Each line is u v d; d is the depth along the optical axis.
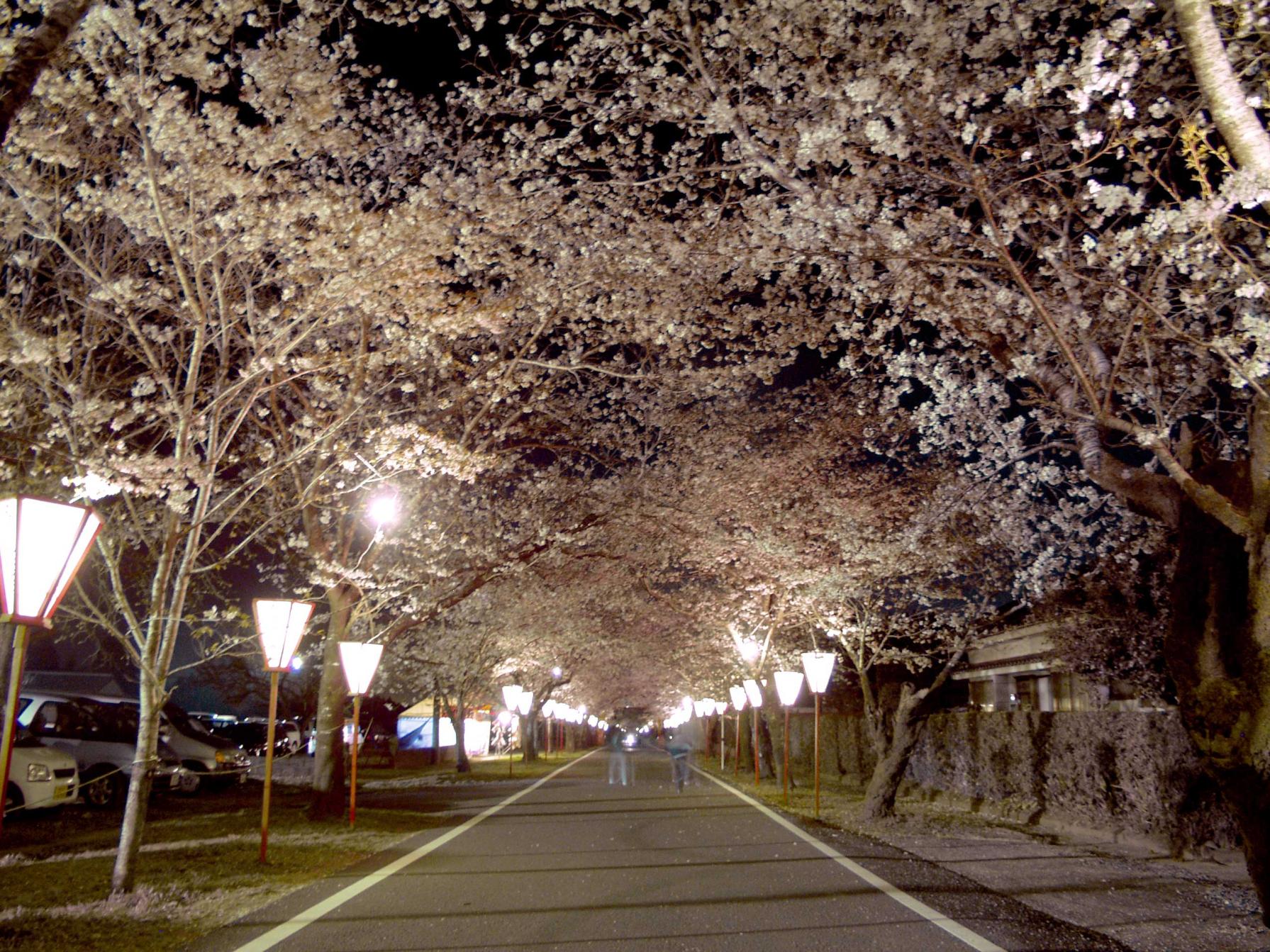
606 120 12.77
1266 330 5.83
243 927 7.30
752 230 11.42
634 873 9.92
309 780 28.36
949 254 9.66
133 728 19.34
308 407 15.00
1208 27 5.39
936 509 16.23
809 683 17.19
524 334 16.23
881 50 9.45
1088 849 12.25
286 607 11.27
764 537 19.23
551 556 20.59
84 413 9.16
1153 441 6.32
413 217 10.23
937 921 7.36
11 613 6.11
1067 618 15.93
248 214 9.73
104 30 8.98
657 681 55.66
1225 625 5.82
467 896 8.59
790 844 12.31
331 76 10.77
